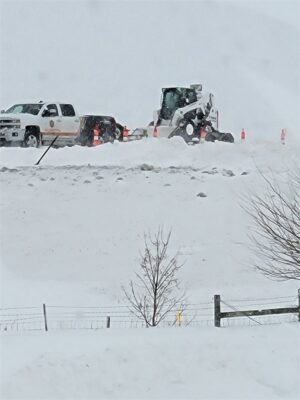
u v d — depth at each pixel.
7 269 60.22
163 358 39.09
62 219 67.44
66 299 55.47
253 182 73.00
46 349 39.69
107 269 60.50
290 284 57.59
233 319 50.69
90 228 66.38
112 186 72.75
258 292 55.72
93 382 37.28
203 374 38.56
